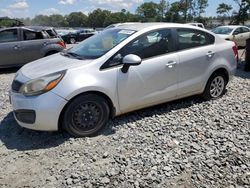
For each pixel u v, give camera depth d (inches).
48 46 434.6
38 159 157.6
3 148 170.2
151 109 221.6
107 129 189.6
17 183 138.5
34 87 169.0
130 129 189.9
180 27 215.3
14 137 183.6
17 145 173.3
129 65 183.9
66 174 143.6
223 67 237.8
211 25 2431.1
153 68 197.3
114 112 189.6
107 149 165.8
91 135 180.7
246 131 188.9
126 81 187.2
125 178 139.9
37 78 170.4
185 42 217.2
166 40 206.7
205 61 225.1
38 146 171.0
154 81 199.3
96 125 181.5
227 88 283.7
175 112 217.5
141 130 188.9
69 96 168.7
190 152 162.4
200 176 141.7
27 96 170.1
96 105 179.3
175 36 211.3
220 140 175.9
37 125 169.5
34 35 429.7
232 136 181.8
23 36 422.3
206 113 216.8
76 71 174.2
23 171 147.6
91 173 143.7
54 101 166.7
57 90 167.8
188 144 170.9
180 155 159.3
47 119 167.3
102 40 205.5
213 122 201.9
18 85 177.5
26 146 171.8
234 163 152.6
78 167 149.1
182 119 205.6
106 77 180.1
